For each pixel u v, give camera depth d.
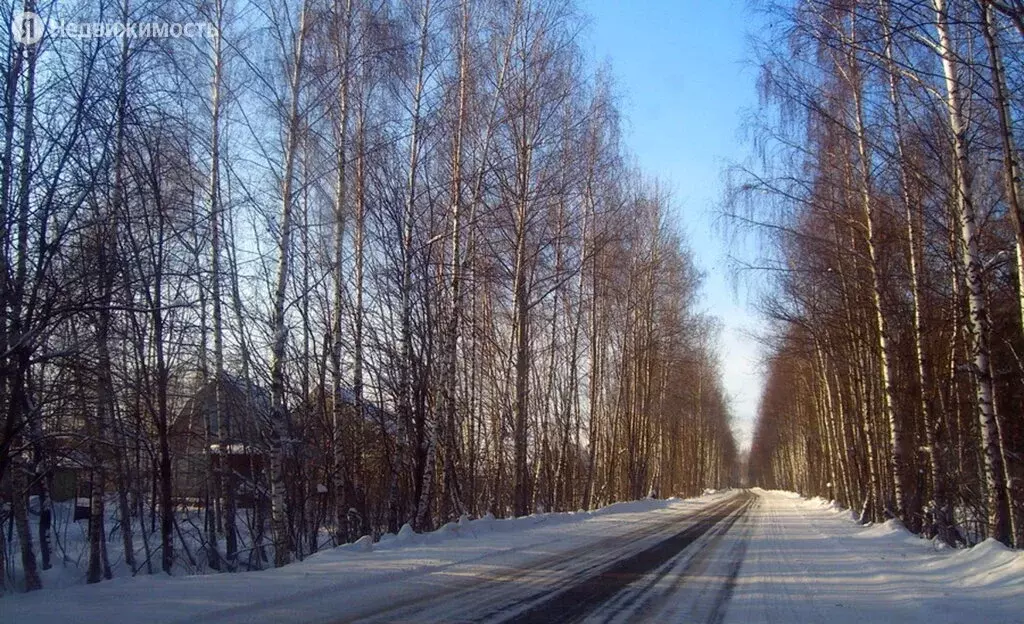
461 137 19.28
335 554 12.58
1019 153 12.62
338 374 17.38
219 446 19.39
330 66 16.02
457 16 19.41
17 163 9.98
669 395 51.09
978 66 11.53
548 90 21.30
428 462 18.06
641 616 8.16
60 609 7.56
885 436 25.86
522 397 22.38
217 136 16.17
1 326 9.88
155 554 20.00
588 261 27.33
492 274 21.56
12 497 13.45
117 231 11.88
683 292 40.00
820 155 18.03
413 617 7.61
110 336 12.55
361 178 18.02
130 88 11.44
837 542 18.27
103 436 14.20
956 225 15.78
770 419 80.94
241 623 7.07
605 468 36.78
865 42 12.62
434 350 20.05
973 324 14.01
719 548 16.31
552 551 14.19
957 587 10.73
